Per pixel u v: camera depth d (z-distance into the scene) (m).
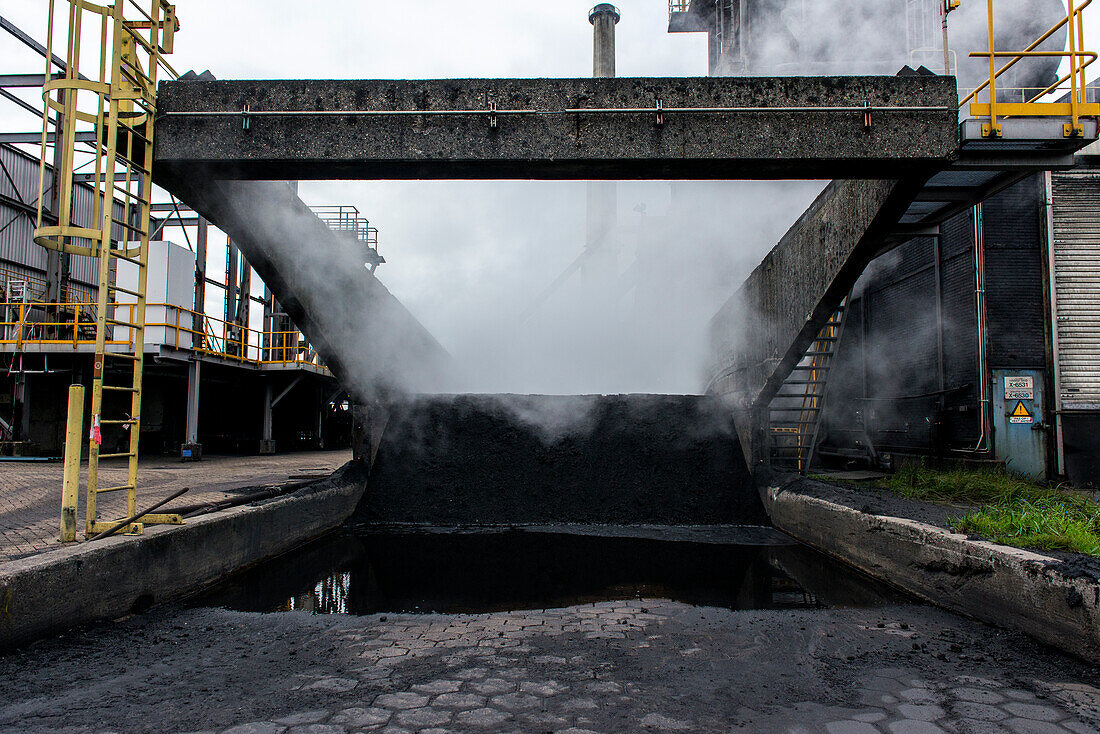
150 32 5.70
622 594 6.05
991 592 4.88
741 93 5.79
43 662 3.93
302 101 5.76
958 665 4.04
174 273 14.70
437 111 5.74
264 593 5.98
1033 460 9.70
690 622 5.04
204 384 20.70
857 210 6.99
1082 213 10.08
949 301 10.55
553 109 5.79
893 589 6.21
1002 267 9.95
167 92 5.71
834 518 7.54
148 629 4.73
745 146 5.77
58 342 14.41
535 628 4.87
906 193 6.16
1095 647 3.94
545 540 8.70
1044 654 4.21
